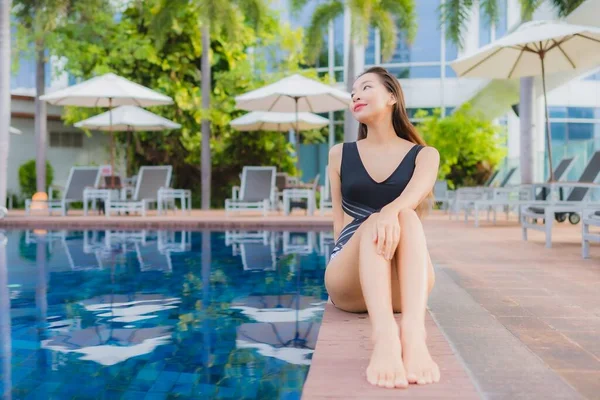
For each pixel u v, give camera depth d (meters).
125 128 14.91
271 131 17.33
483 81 15.15
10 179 17.89
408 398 1.55
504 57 9.62
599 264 4.66
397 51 20.27
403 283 1.91
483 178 18.81
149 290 4.14
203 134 15.13
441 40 20.02
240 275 4.82
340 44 20.47
